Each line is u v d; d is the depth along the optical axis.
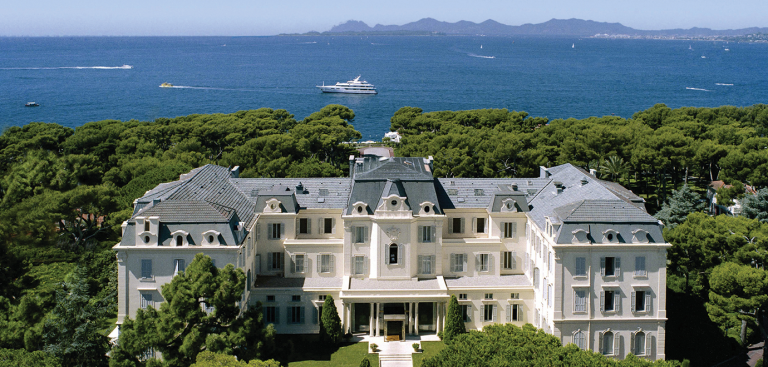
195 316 76.50
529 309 98.94
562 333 88.88
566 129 185.50
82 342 75.25
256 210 102.44
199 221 89.81
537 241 97.25
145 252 88.69
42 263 121.12
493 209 103.44
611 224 88.56
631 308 89.44
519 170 157.75
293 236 102.81
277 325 97.56
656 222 88.94
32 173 141.00
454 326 93.81
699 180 179.62
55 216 123.31
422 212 99.69
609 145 162.62
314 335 97.38
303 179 110.56
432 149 165.62
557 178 110.25
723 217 104.56
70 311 76.81
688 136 176.75
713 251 101.62
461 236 105.94
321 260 101.88
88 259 111.00
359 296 94.88
